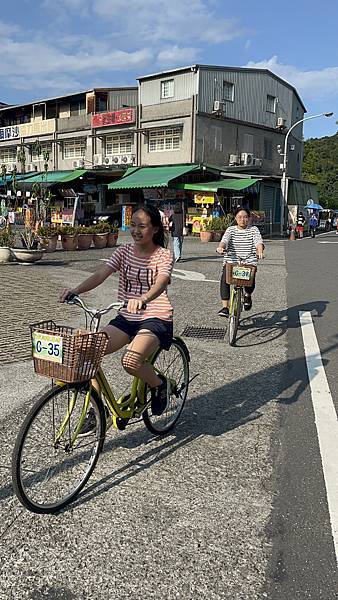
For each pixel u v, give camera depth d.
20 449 2.96
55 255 16.09
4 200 34.75
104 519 3.02
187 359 4.38
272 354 6.42
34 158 39.91
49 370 3.01
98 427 3.38
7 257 13.67
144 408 3.79
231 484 3.42
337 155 76.94
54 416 3.19
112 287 10.87
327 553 2.75
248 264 6.84
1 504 3.15
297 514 3.09
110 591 2.46
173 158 31.27
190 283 11.66
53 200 35.50
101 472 3.55
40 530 2.91
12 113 43.28
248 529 2.95
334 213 49.00
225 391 5.12
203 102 30.30
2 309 8.30
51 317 7.81
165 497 3.26
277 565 2.66
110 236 19.11
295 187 35.88
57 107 39.31
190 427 4.29
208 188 27.34
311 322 8.19
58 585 2.49
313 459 3.76
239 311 6.89
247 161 32.56
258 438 4.10
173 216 15.86
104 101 36.25
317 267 15.27
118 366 5.75
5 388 4.98
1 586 2.48
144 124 32.41
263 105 34.84
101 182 34.88
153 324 3.53
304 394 5.07
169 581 2.53
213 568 2.63
